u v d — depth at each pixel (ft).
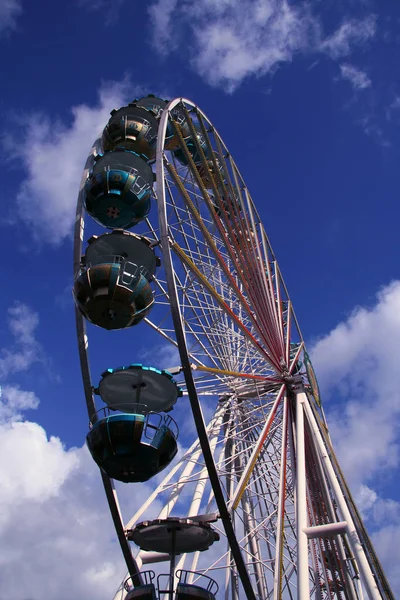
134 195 70.95
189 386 53.16
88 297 62.23
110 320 63.62
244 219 87.45
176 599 52.85
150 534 58.08
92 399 63.57
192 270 68.23
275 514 71.46
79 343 64.64
